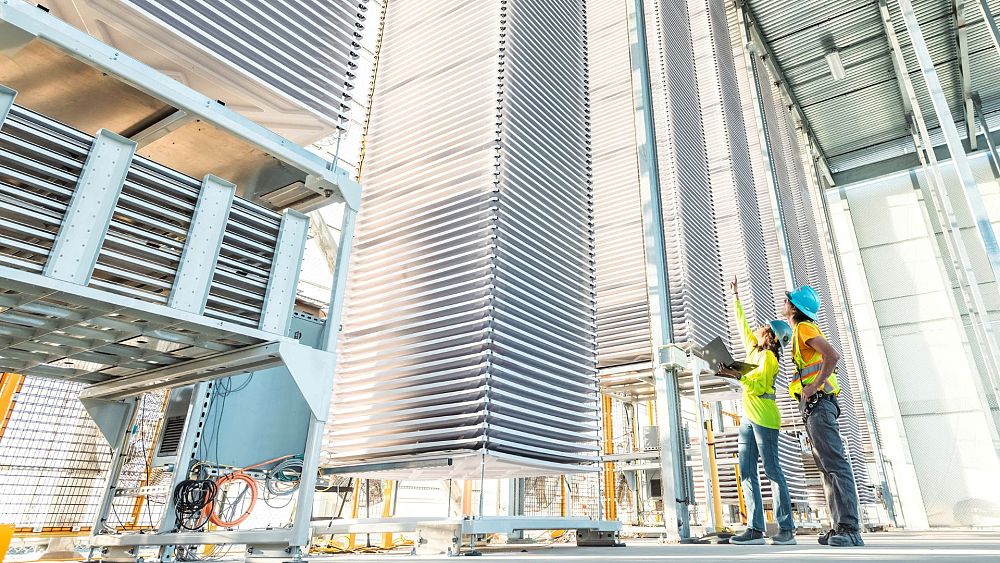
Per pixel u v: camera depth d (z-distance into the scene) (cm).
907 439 1445
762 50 1410
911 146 1675
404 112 468
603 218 651
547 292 429
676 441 532
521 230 410
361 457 388
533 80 468
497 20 450
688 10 1025
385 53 516
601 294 625
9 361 312
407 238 414
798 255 1120
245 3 273
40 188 205
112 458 353
